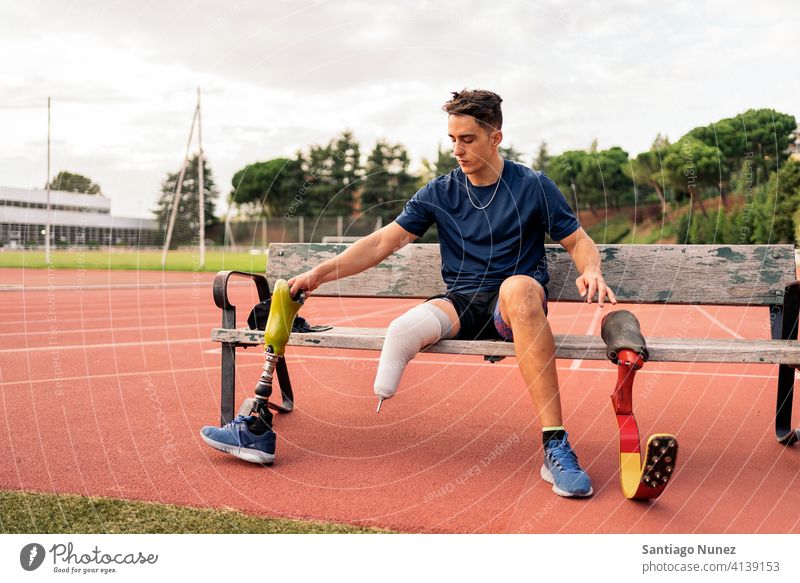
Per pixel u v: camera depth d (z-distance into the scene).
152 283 16.22
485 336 2.68
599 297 2.40
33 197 36.50
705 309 9.33
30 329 7.07
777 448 2.76
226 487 2.31
